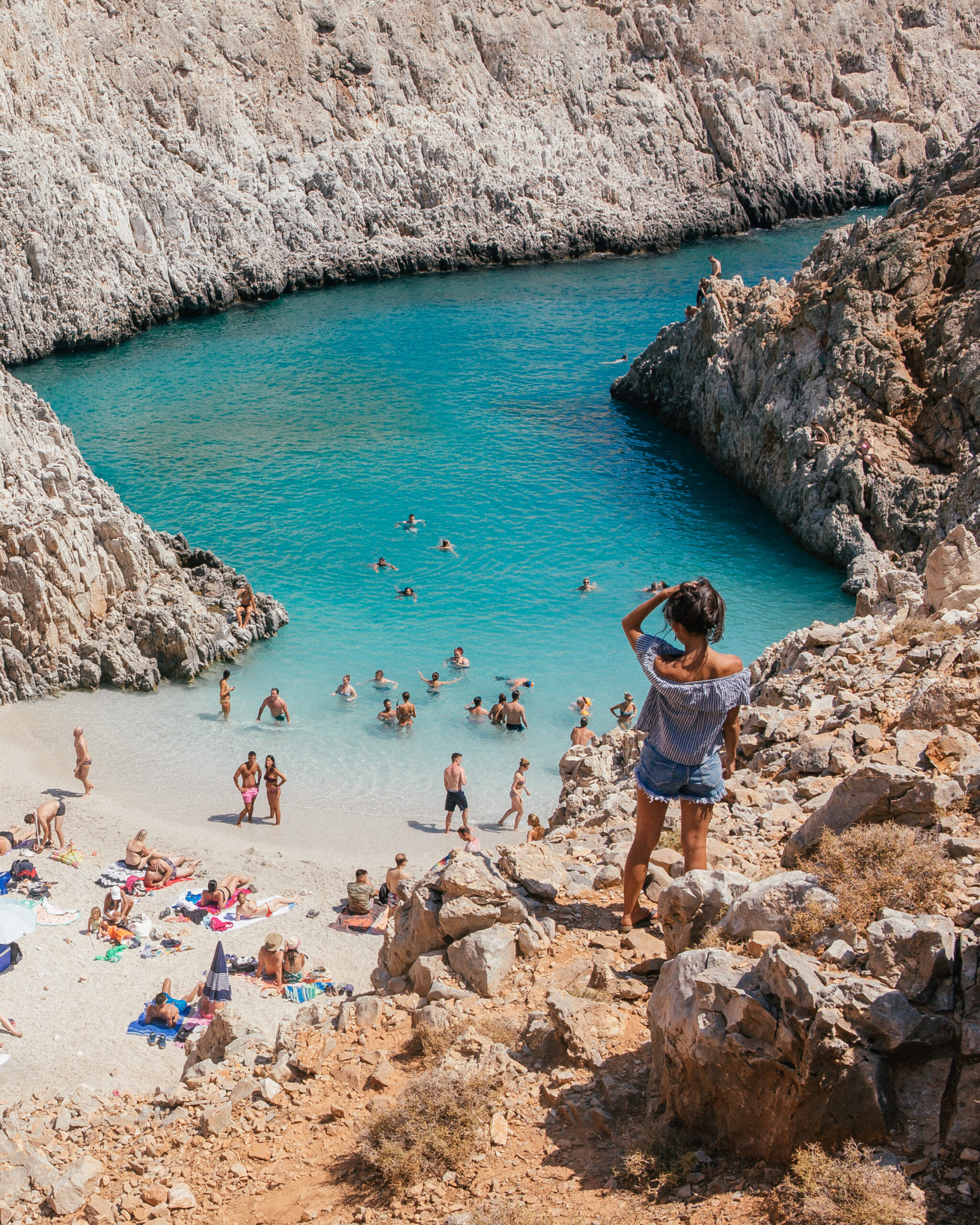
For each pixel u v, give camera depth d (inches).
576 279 4089.6
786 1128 207.8
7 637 1396.4
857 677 487.8
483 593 1678.2
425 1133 258.1
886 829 257.0
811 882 253.3
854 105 5206.7
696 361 2327.8
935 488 1727.4
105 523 1477.6
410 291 3978.8
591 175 4601.4
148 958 912.9
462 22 4468.5
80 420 2549.2
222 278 3730.3
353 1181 263.9
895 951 215.5
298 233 4013.3
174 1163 306.0
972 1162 191.5
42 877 1027.3
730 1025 215.5
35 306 3134.8
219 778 1232.8
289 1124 304.2
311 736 1315.2
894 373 1859.0
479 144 4392.2
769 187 4916.3
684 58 4852.4
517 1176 240.1
